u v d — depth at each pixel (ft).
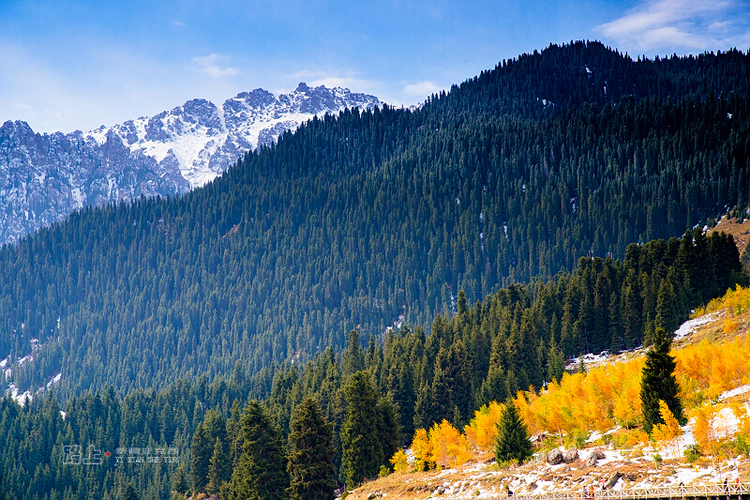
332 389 456.04
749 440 207.72
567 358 493.36
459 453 294.05
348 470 320.50
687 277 498.28
